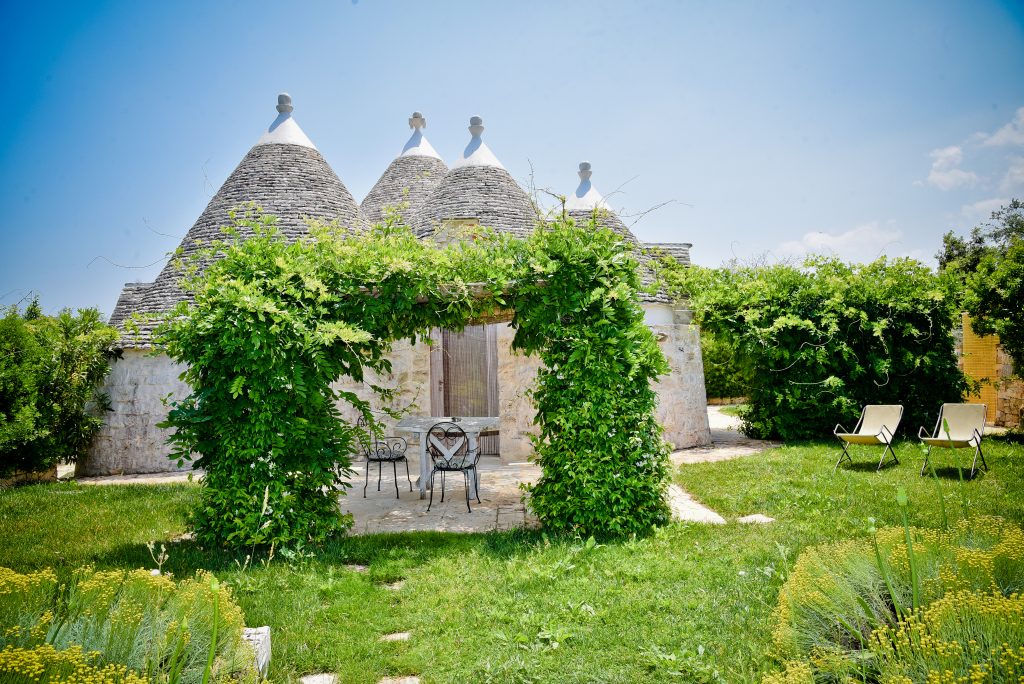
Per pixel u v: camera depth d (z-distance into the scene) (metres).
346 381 11.91
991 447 9.62
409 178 17.77
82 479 11.23
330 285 6.03
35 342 10.48
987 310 11.04
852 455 9.79
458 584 4.66
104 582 3.17
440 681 3.31
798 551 4.95
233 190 13.56
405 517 7.25
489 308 6.39
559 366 6.31
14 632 2.70
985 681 2.40
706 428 13.21
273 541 5.46
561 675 3.30
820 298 12.70
